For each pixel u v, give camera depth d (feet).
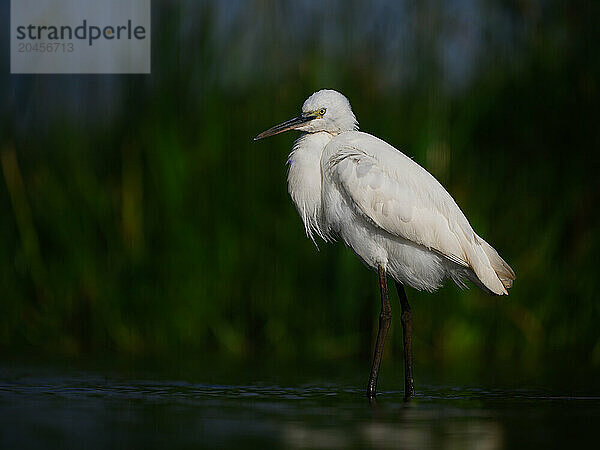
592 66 44.39
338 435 25.25
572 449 23.63
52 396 31.81
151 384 34.76
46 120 45.85
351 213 34.71
